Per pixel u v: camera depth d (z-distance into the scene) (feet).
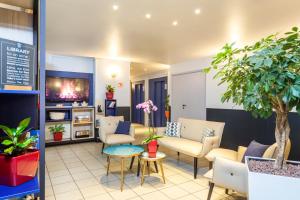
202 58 18.25
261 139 13.53
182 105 20.74
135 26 10.30
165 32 11.26
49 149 15.15
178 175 10.10
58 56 17.35
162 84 26.66
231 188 6.45
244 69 4.54
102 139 13.24
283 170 4.56
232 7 8.15
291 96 3.71
